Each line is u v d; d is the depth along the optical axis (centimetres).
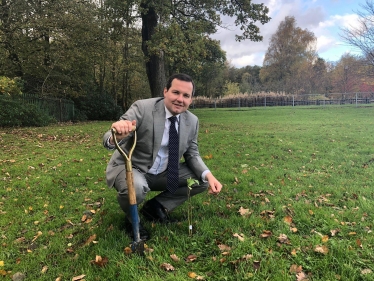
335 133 1026
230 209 352
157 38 1639
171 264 242
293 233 292
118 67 2494
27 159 655
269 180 478
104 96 2292
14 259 261
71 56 1789
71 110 2008
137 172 276
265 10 1980
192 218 326
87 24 1803
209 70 4153
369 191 412
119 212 347
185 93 263
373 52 2344
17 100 1416
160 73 1891
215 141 903
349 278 220
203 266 239
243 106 3781
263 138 955
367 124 1283
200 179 306
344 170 540
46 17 1673
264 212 339
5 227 325
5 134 1057
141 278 221
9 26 1652
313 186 446
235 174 521
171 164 287
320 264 235
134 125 234
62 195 428
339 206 365
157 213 314
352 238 277
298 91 4994
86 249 265
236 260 240
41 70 1800
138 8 1561
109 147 246
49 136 1033
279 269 230
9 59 1748
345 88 4594
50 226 324
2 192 438
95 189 454
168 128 281
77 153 725
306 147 781
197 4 1895
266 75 5988
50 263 250
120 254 251
